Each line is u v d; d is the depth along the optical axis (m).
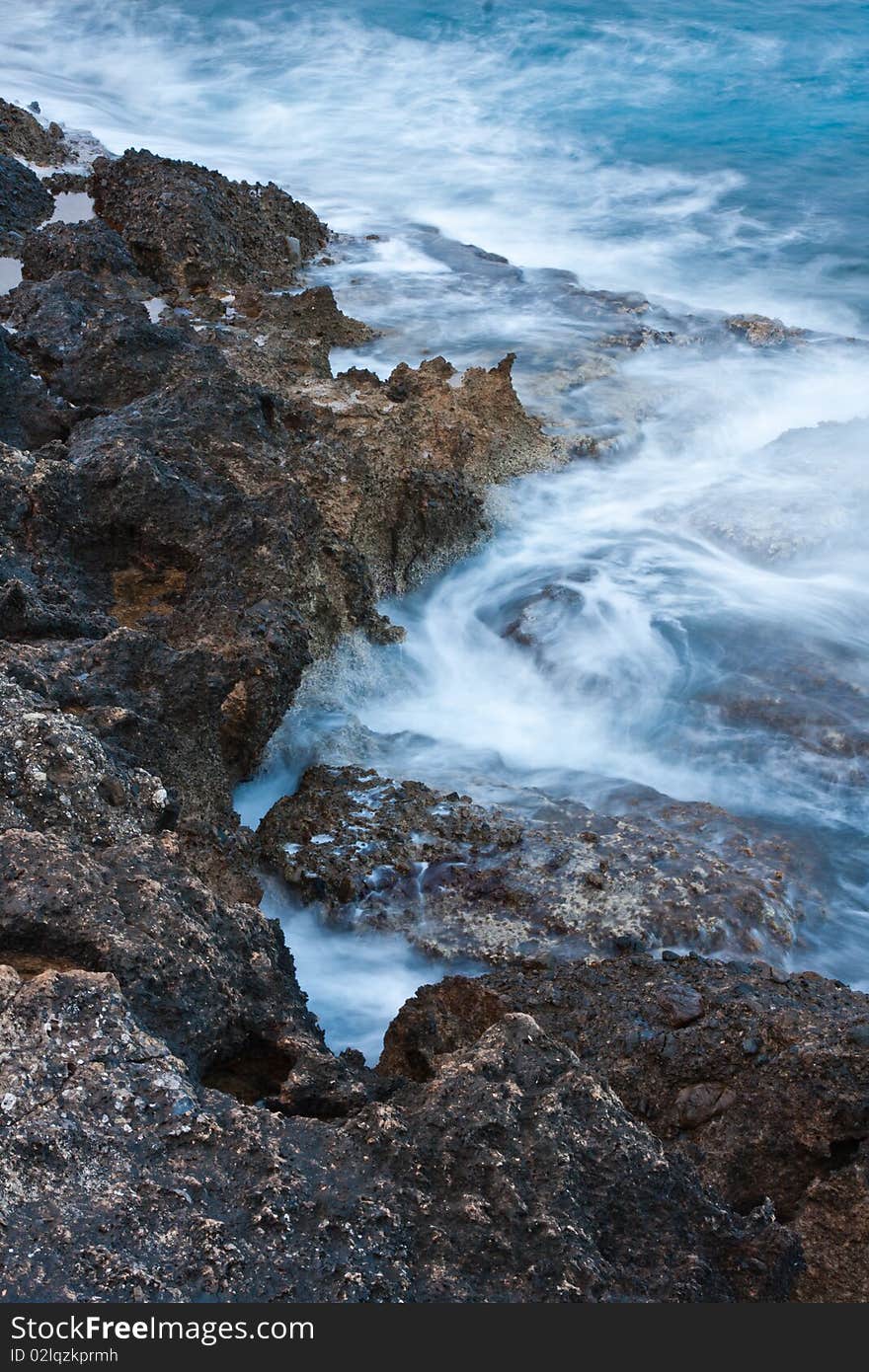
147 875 4.75
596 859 7.31
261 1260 3.57
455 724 9.26
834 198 21.64
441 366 12.49
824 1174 4.98
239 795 7.98
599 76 28.50
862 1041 5.16
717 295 17.67
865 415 13.70
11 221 15.38
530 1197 3.88
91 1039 3.99
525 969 6.59
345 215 19.75
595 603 10.30
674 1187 4.07
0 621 7.17
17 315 11.80
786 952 6.92
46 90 25.70
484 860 7.33
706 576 10.73
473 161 23.36
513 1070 4.28
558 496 11.89
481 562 10.98
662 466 12.65
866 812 8.20
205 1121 3.86
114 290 13.80
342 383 11.72
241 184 16.61
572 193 21.81
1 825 5.05
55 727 5.41
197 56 29.05
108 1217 3.57
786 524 11.10
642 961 6.07
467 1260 3.72
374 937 6.97
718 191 22.00
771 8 33.12
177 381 10.27
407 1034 5.89
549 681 9.63
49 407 10.12
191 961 4.48
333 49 29.88
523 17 32.41
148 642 7.05
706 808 8.05
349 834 7.48
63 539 8.26
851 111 26.38
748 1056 5.29
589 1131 4.11
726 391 13.82
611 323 15.48
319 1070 4.43
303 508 8.76
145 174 15.63
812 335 15.46
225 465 9.22
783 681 9.31
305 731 8.52
